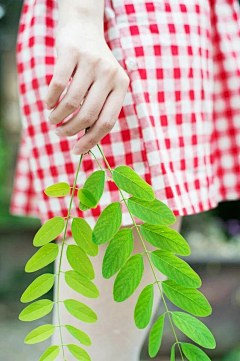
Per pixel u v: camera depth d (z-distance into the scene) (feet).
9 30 11.45
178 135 2.97
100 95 2.31
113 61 2.34
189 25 3.02
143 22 2.89
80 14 2.40
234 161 3.44
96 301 2.90
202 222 10.72
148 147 2.82
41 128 3.03
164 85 2.91
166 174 2.84
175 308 7.25
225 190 3.46
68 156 2.97
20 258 9.82
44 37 3.01
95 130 2.34
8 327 7.82
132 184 2.23
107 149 2.85
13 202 4.03
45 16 3.03
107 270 2.21
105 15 2.86
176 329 7.02
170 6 2.97
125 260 2.22
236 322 7.72
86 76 2.30
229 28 3.46
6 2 10.99
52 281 2.30
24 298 2.27
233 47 3.45
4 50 11.73
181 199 2.91
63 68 2.28
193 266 8.43
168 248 2.24
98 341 2.93
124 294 2.22
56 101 2.33
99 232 2.19
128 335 2.98
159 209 2.22
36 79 3.01
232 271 8.34
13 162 11.36
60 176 2.99
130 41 2.85
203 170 3.08
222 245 10.07
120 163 2.85
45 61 3.00
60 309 2.93
